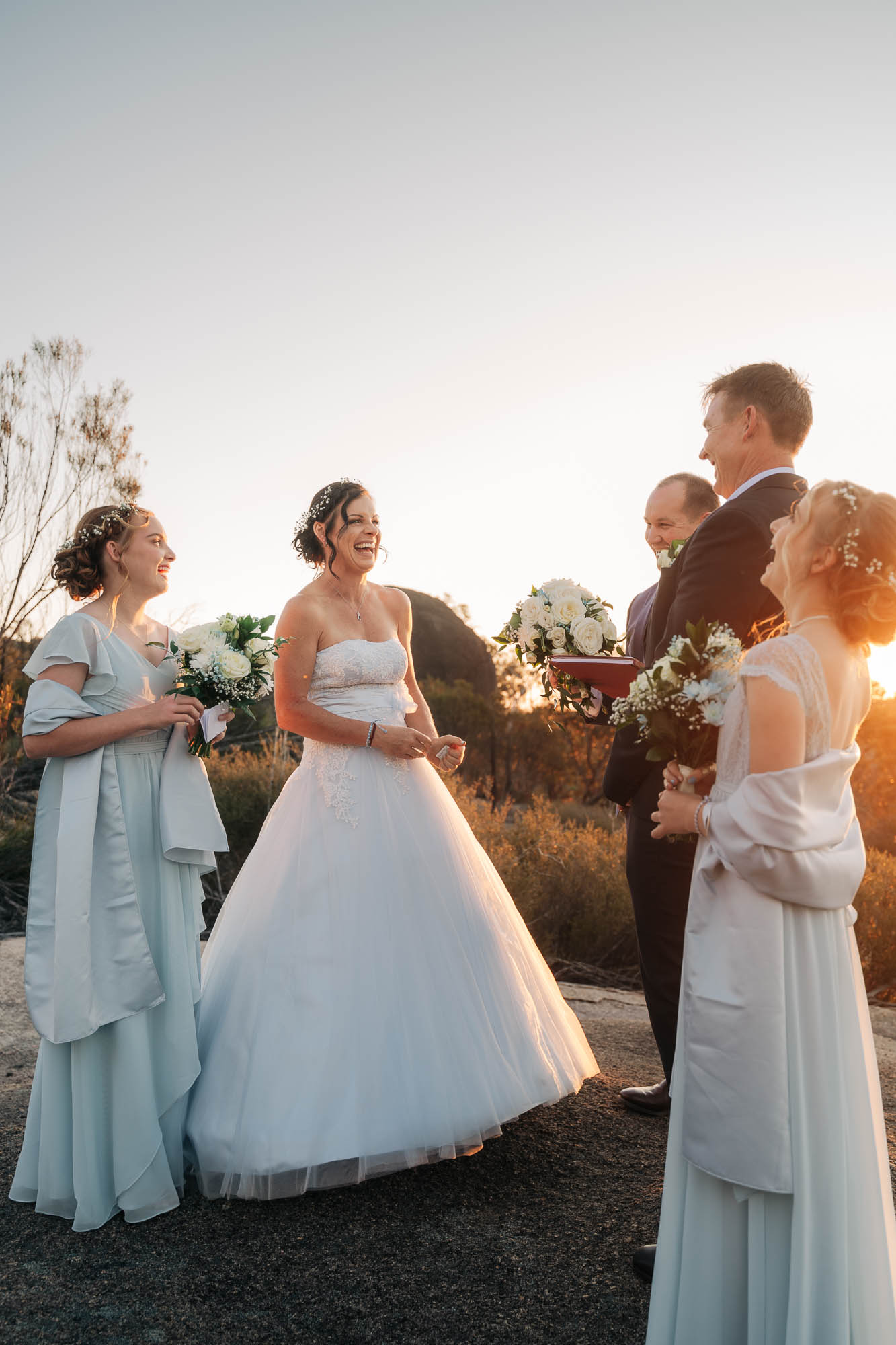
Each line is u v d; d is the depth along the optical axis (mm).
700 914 1857
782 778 1704
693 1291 1790
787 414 2926
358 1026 2785
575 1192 2762
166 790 2854
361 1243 2479
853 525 1733
